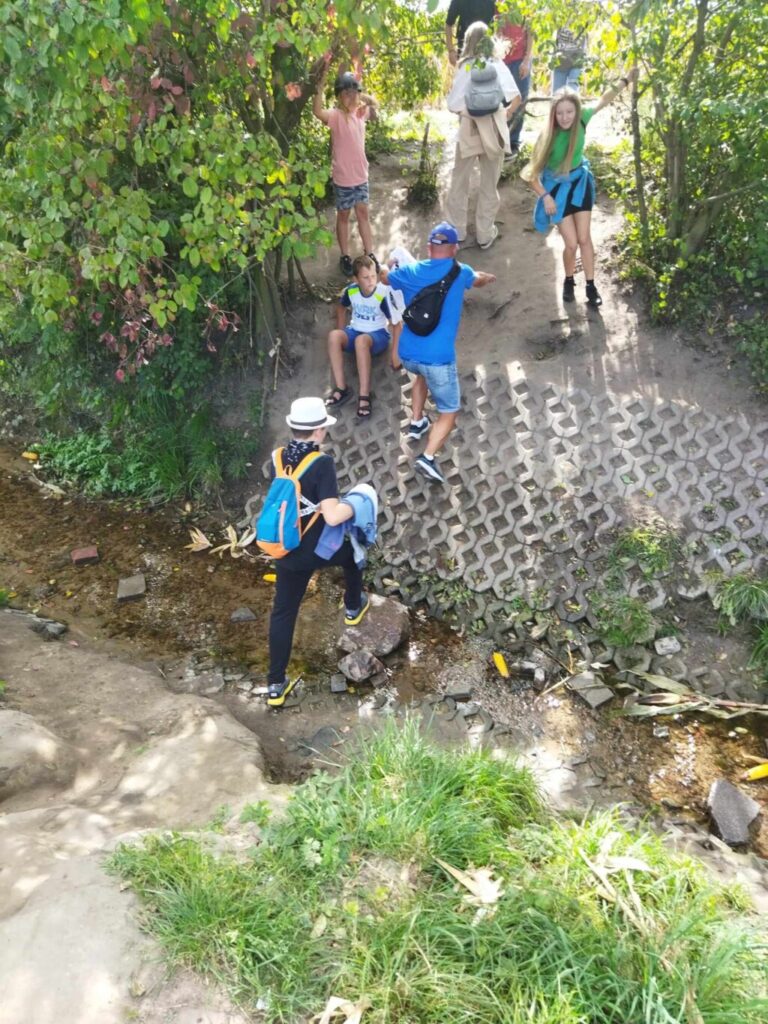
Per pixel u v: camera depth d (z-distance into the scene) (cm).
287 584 450
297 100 592
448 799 356
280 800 372
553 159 583
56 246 513
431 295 519
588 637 520
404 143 916
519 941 286
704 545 529
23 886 306
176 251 628
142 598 579
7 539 639
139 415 682
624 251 669
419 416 599
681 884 321
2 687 459
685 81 545
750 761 447
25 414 761
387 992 264
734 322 600
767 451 545
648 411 572
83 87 435
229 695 495
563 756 454
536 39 642
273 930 285
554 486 567
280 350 675
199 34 491
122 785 398
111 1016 255
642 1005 264
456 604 554
